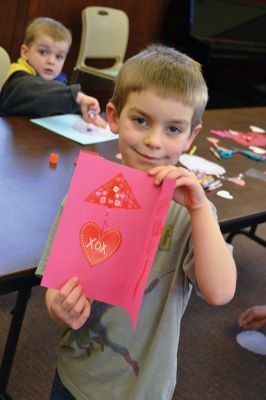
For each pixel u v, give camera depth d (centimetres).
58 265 86
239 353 218
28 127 185
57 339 202
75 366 107
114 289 86
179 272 98
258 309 175
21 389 175
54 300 87
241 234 315
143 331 101
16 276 99
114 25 395
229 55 476
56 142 175
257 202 159
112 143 185
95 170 83
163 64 95
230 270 90
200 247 88
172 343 101
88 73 392
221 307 246
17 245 107
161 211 78
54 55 256
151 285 99
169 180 78
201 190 86
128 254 84
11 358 153
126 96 96
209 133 222
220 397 192
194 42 460
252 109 285
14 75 217
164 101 92
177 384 192
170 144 94
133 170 83
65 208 84
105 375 103
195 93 95
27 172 146
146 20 464
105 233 85
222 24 486
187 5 462
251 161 199
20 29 384
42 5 388
